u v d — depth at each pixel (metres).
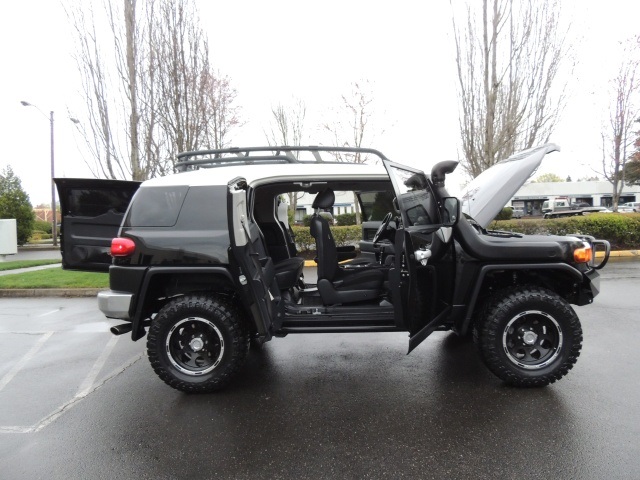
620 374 3.74
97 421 3.21
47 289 8.90
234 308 3.63
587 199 51.72
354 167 3.95
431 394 3.47
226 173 3.82
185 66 10.55
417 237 3.32
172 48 10.41
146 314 3.76
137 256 3.56
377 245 4.83
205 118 11.21
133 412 3.34
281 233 5.03
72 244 5.41
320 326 3.84
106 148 10.50
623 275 8.63
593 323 5.34
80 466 2.64
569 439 2.73
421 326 3.47
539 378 3.43
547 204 47.72
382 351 4.61
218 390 3.65
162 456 2.71
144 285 3.55
